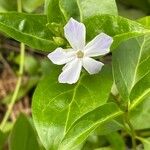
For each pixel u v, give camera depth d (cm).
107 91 18
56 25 18
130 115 22
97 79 18
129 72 19
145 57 19
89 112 17
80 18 19
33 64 32
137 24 17
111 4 19
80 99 18
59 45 18
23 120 24
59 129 17
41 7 30
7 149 29
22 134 24
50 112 18
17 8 29
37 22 19
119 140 24
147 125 22
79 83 18
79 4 19
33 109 18
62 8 19
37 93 18
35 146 24
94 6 19
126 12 31
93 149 26
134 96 18
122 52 19
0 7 29
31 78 32
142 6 31
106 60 29
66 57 17
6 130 29
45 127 17
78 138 17
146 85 18
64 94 18
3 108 32
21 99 32
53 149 17
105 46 17
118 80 19
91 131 17
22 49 31
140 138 23
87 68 17
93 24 18
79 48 17
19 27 18
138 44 20
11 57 34
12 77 33
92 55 17
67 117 17
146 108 22
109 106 18
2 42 34
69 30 17
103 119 18
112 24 17
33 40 18
